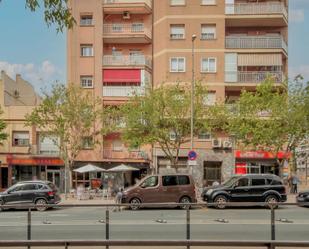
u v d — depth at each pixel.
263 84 40.06
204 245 11.57
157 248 11.95
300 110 38.28
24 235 12.34
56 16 9.84
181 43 47.69
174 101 38.03
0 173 46.81
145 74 48.22
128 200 28.09
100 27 49.00
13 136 47.41
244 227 12.01
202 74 47.34
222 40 47.47
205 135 46.19
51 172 47.38
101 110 44.16
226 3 47.84
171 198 28.36
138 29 49.66
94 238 12.27
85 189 37.69
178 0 48.19
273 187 28.31
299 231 11.88
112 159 47.09
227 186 28.33
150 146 47.25
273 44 47.25
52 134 43.50
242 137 39.03
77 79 48.81
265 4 47.47
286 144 42.41
